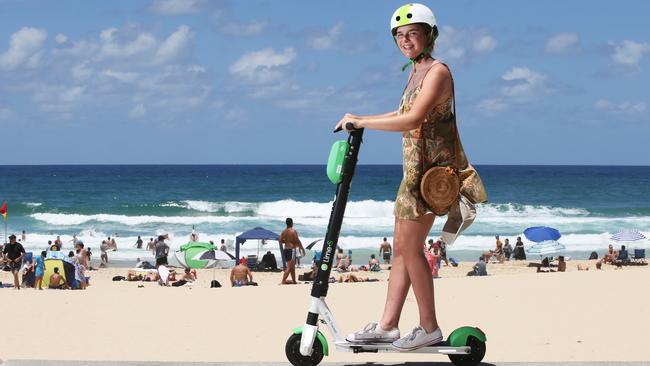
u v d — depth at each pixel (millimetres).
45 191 97000
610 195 96750
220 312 8898
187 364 5258
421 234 5090
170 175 153875
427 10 5059
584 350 6379
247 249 40844
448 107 5020
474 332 5168
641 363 5223
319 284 5055
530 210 66875
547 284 10828
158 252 33281
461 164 5152
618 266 34219
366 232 49844
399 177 134375
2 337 7297
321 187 106562
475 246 43281
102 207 65625
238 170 199000
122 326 7938
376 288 10914
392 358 5875
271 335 7410
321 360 5258
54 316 8609
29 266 22703
